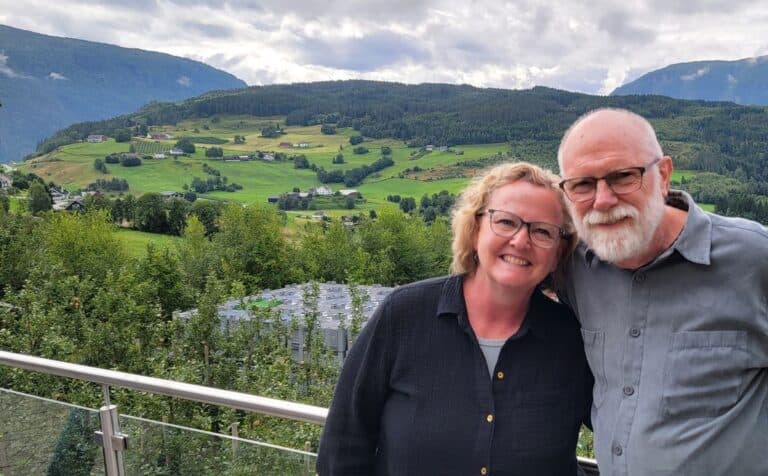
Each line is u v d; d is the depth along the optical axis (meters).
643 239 1.67
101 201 82.56
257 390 11.03
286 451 2.23
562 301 1.94
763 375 1.65
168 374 10.89
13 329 11.64
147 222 78.50
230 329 13.66
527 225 1.73
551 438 1.73
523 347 1.78
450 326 1.81
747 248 1.64
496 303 1.80
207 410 6.67
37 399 2.74
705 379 1.61
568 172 1.77
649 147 1.71
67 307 13.29
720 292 1.64
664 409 1.62
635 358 1.69
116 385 2.46
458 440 1.74
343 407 1.93
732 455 1.58
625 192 1.69
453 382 1.78
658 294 1.69
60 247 46.84
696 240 1.66
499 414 1.74
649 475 1.62
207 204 78.69
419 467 1.78
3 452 2.88
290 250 60.53
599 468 1.75
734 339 1.61
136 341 12.32
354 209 120.00
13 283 26.42
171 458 2.45
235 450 2.33
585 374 1.82
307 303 16.83
